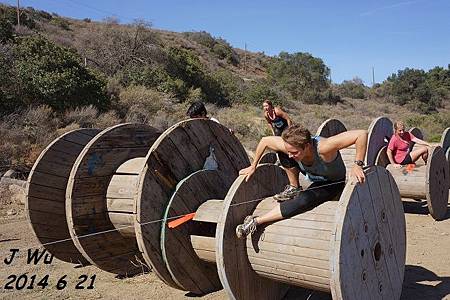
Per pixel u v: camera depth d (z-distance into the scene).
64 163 7.30
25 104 22.12
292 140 4.46
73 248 7.46
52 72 23.44
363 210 4.57
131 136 7.18
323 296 5.95
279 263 4.84
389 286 5.16
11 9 46.75
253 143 26.55
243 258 5.08
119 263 6.96
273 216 4.90
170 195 5.96
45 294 6.27
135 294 6.24
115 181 6.78
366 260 4.62
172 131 6.11
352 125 45.44
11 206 12.27
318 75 72.69
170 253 5.74
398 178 10.07
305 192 4.89
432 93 82.75
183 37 78.00
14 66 23.11
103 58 38.59
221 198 6.37
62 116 22.34
